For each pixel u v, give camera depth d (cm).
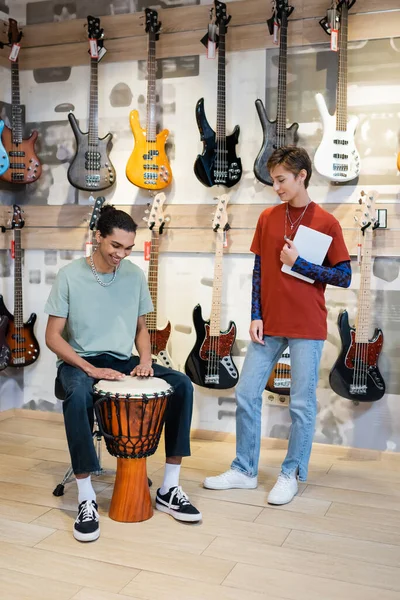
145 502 262
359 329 337
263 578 218
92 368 267
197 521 259
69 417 247
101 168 379
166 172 368
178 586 212
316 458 348
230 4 358
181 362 382
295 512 272
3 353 387
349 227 345
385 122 338
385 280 343
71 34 391
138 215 383
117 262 270
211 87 365
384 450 348
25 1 400
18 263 393
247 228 362
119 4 379
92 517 246
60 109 398
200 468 326
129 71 380
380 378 342
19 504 275
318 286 283
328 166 334
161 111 375
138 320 295
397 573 223
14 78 389
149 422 253
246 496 289
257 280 298
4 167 378
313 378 283
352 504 283
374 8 335
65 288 276
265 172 346
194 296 377
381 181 340
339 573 222
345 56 333
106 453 341
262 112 345
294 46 350
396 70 335
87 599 203
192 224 372
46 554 231
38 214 404
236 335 370
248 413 294
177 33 368
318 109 342
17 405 418
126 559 229
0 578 214
